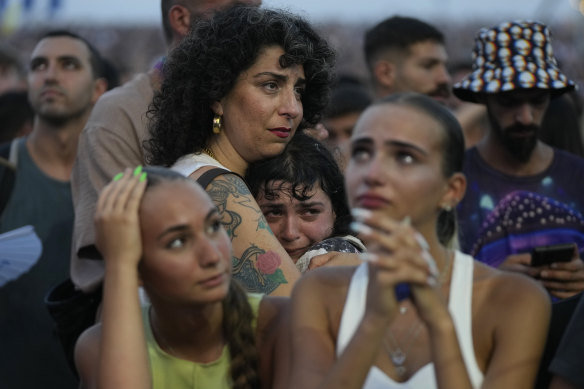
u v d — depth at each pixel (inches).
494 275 85.9
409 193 79.5
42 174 192.2
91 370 95.3
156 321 95.7
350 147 83.0
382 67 224.1
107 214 87.0
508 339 81.8
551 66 157.6
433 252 85.0
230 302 93.5
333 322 87.0
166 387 94.0
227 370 93.7
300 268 119.4
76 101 197.0
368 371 75.9
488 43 161.2
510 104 155.9
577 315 85.7
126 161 130.8
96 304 126.6
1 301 178.5
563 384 84.4
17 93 256.7
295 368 83.9
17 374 177.8
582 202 158.4
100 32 609.6
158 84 137.1
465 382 74.6
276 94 119.6
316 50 125.7
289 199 124.7
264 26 118.0
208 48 119.0
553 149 164.2
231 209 110.1
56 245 186.5
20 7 506.3
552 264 125.3
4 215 188.2
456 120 84.4
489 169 160.7
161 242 86.5
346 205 130.3
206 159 118.0
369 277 79.3
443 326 75.2
